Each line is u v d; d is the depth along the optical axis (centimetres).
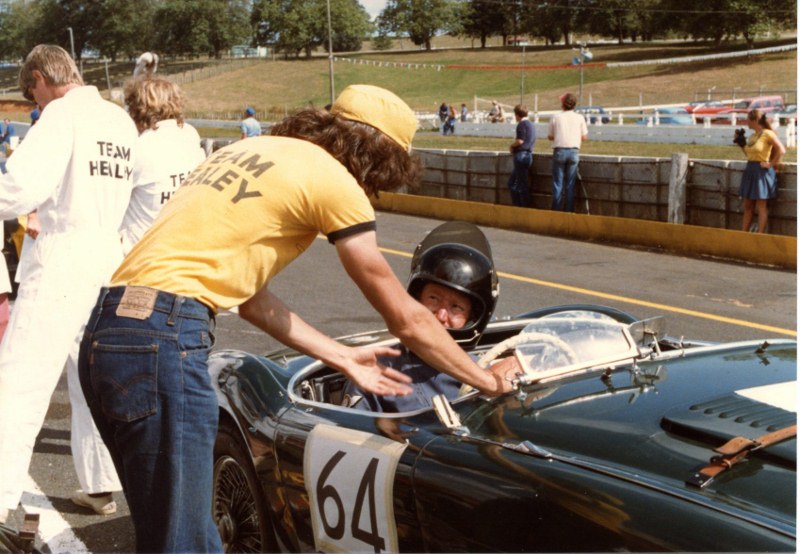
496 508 216
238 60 12812
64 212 365
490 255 315
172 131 430
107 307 226
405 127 237
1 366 360
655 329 294
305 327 247
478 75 10069
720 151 2498
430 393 314
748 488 194
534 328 284
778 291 880
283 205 224
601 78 8625
